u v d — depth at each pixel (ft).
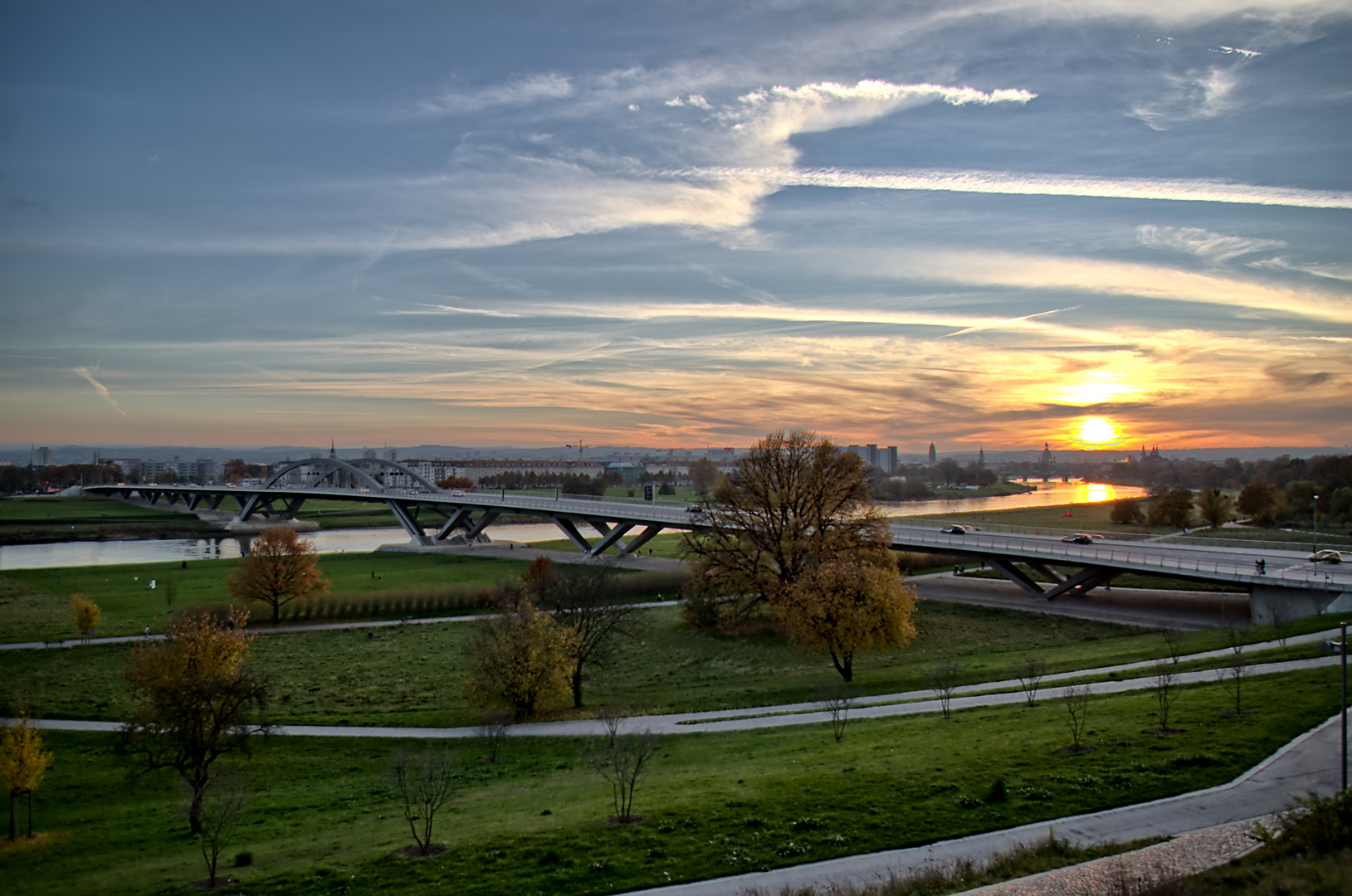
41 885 91.66
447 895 77.61
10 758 109.60
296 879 85.15
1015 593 275.80
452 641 239.09
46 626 261.03
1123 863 71.56
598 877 78.69
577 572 337.11
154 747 140.97
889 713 139.95
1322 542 351.46
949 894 67.67
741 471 263.70
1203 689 129.18
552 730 150.10
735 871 77.66
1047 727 115.14
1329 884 59.88
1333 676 127.85
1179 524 440.45
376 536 643.04
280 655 225.15
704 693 175.11
